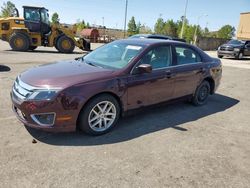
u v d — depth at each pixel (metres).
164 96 5.17
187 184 3.16
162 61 5.09
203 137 4.52
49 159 3.46
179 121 5.17
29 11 17.08
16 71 9.03
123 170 3.34
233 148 4.20
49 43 18.09
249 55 22.62
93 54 5.32
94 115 4.16
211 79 6.37
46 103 3.70
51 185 2.95
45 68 4.48
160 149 3.96
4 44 22.77
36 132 4.18
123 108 4.50
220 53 22.23
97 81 4.05
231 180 3.32
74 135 4.19
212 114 5.79
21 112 3.91
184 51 5.64
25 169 3.20
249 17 40.38
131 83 4.45
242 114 5.99
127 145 4.00
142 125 4.81
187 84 5.64
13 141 3.85
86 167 3.34
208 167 3.58
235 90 8.53
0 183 2.92
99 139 4.13
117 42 5.43
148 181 3.16
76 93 3.83
